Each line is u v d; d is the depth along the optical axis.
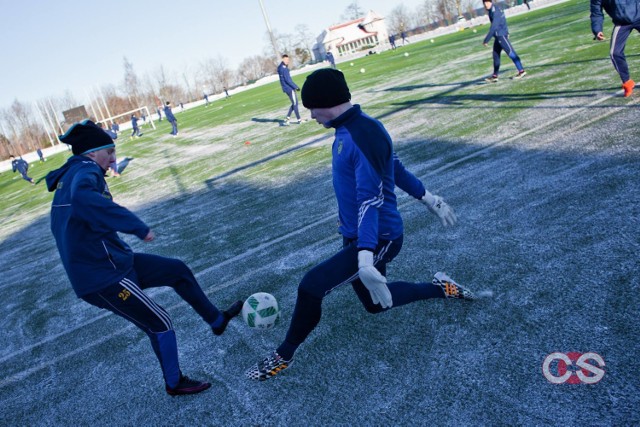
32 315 5.23
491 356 2.57
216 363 3.27
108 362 3.71
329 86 2.26
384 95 14.01
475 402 2.30
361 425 2.36
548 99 7.84
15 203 16.23
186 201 8.79
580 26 16.86
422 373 2.59
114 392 3.27
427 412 2.32
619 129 5.47
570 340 2.52
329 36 94.75
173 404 2.96
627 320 2.54
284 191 7.43
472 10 82.44
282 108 20.88
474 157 6.13
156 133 29.45
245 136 15.33
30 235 9.80
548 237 3.64
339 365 2.86
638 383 2.14
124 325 4.32
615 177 4.30
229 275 4.76
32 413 3.29
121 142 30.03
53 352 4.16
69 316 4.91
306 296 2.55
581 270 3.10
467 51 20.31
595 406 2.08
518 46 16.03
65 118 56.41
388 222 2.46
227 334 3.62
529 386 2.30
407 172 2.71
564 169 4.85
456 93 10.80
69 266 2.70
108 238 2.79
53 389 3.53
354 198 2.41
